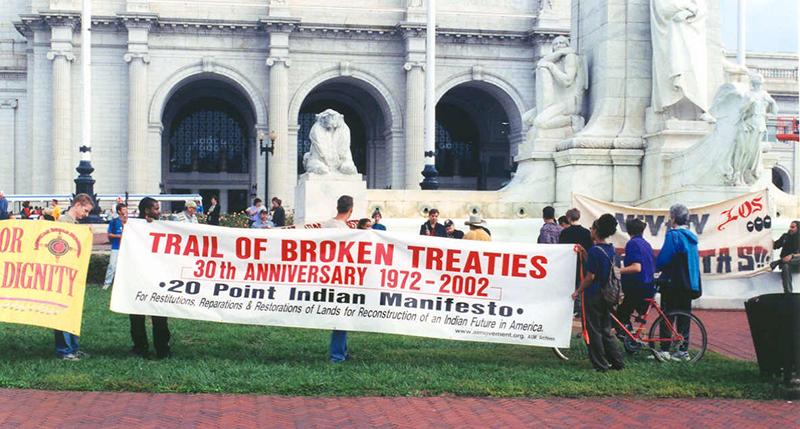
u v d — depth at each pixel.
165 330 13.01
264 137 70.62
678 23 21.77
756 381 11.99
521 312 12.91
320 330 16.05
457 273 12.95
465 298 12.95
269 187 69.38
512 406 10.74
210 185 78.00
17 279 12.67
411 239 12.96
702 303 18.78
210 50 70.44
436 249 12.95
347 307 12.92
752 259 18.61
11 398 10.70
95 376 11.58
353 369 12.39
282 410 10.37
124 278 12.90
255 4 70.69
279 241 12.93
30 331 15.51
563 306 12.91
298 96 71.19
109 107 70.06
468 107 80.75
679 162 21.19
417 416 10.21
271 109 69.75
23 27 70.31
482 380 11.72
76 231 12.80
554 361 13.40
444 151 81.00
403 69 72.38
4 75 74.00
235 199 78.75
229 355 13.38
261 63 71.19
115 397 10.83
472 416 10.25
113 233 22.64
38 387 11.20
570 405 10.84
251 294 12.96
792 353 11.48
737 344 15.11
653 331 13.59
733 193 20.36
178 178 77.31
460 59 72.88
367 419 10.05
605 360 12.65
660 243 18.59
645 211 18.62
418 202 24.53
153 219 13.33
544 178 23.83
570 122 23.81
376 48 72.31
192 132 78.12
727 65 23.00
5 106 74.06
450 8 72.62
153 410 10.24
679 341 13.55
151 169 69.56
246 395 11.05
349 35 71.81
